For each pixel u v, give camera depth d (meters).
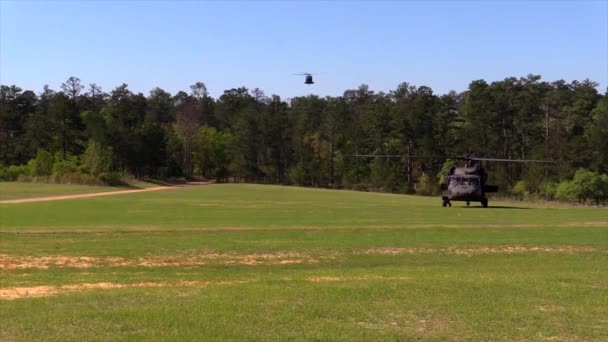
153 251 19.41
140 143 118.88
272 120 140.75
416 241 22.50
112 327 8.08
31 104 136.75
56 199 53.75
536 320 8.78
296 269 16.38
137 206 43.41
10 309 9.32
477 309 9.45
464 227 27.70
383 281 12.72
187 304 9.71
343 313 9.05
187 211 38.41
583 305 9.84
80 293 11.25
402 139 120.00
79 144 117.12
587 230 26.55
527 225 29.05
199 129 145.88
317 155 135.50
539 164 96.75
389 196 71.88
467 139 114.81
